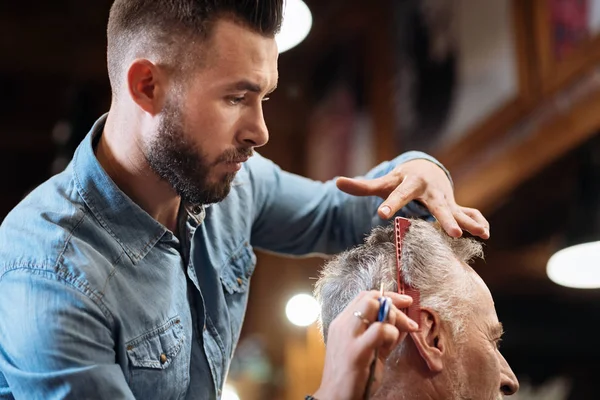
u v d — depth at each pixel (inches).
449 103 146.0
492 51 130.8
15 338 45.3
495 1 129.3
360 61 187.2
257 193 62.6
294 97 226.8
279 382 169.5
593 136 114.1
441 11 148.1
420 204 56.8
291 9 128.8
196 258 55.7
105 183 49.7
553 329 169.8
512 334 169.9
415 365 47.5
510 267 166.6
